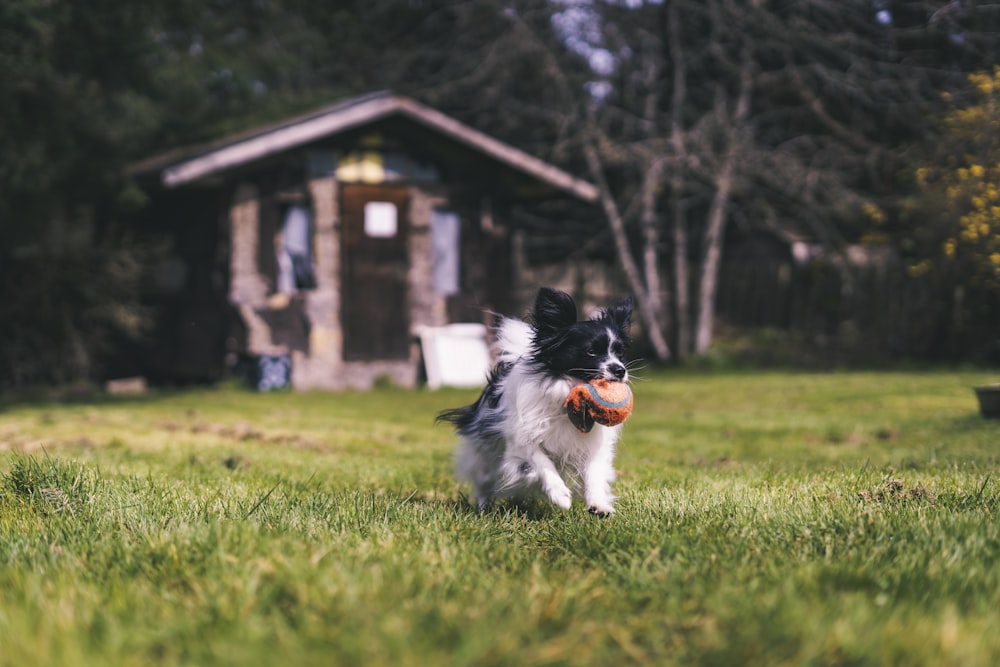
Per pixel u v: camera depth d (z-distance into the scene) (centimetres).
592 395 472
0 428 959
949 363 1859
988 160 884
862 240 1593
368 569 313
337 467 670
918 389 1330
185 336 1764
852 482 518
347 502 461
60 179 1588
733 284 2405
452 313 1745
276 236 1661
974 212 900
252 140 1555
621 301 541
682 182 1959
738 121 1958
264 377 1617
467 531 406
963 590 292
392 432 984
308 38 2436
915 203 1108
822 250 2336
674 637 258
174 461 686
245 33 2244
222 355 1695
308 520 407
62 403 1385
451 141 1731
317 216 1661
